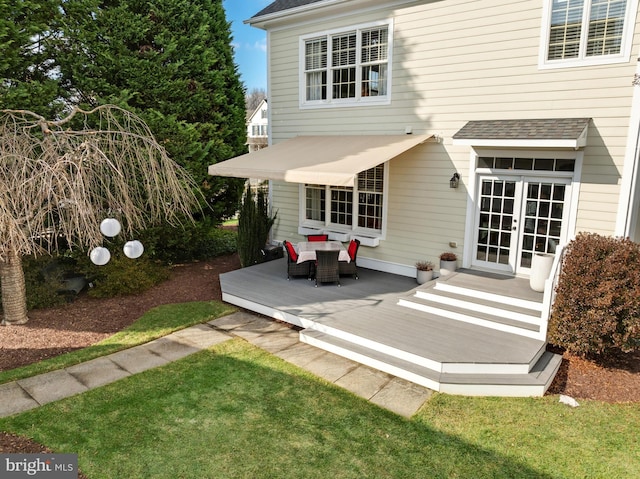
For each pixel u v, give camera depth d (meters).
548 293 10.27
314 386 9.43
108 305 14.32
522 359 9.61
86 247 14.43
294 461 7.11
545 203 13.02
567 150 12.27
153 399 8.88
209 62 18.92
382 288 14.82
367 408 8.62
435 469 6.95
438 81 14.41
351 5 15.68
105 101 15.70
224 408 8.59
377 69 15.98
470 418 8.33
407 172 15.55
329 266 14.91
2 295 12.53
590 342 9.99
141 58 17.39
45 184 10.08
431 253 15.46
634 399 9.02
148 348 11.27
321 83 17.75
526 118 12.88
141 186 14.68
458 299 12.34
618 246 9.89
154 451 7.32
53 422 8.06
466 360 9.51
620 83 11.35
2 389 9.16
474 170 14.03
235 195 21.39
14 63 13.68
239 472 6.85
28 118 13.59
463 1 13.50
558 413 8.51
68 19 15.41
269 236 20.81
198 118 19.66
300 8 16.69
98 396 8.98
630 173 11.47
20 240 10.32
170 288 16.31
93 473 6.78
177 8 17.86
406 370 9.66
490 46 13.20
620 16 11.22
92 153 11.44
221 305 14.45
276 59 18.89
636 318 9.60
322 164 13.72
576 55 11.98
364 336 10.79
